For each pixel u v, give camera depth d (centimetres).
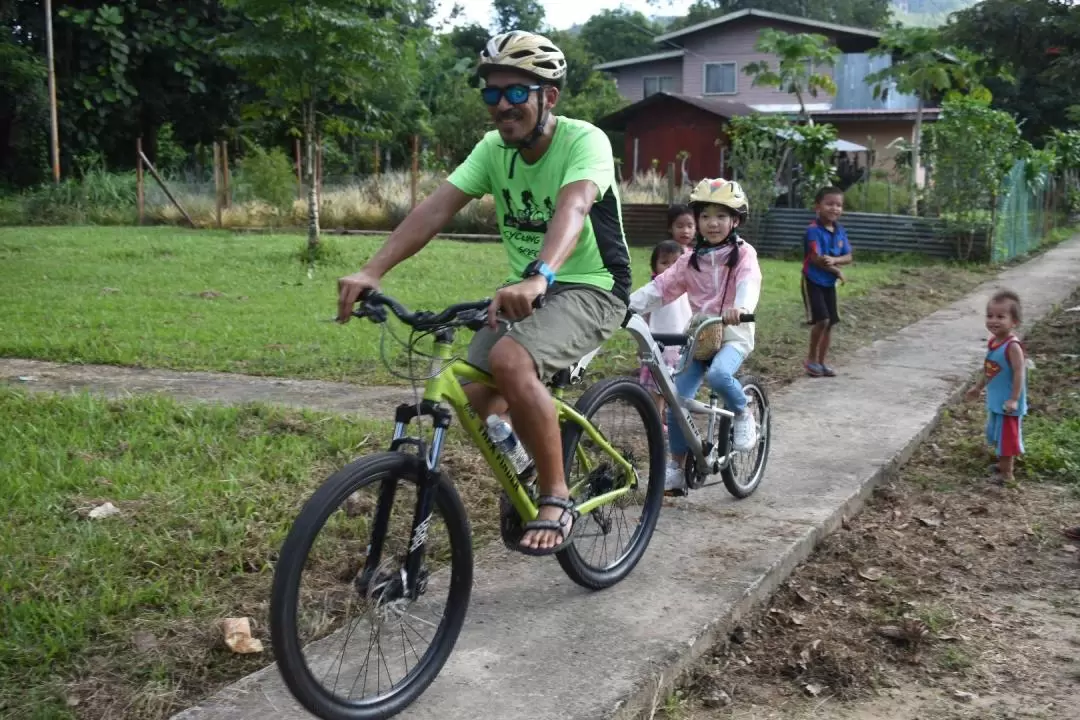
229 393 689
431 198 362
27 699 311
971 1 1207
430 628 337
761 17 3525
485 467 536
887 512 532
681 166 2811
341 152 3103
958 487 570
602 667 338
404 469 306
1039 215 2116
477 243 1847
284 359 795
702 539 457
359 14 1402
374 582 310
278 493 480
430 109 3353
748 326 498
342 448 549
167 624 359
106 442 549
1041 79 1195
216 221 2180
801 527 474
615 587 403
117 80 2634
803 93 3391
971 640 393
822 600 425
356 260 1503
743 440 493
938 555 476
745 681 361
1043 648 388
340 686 314
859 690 357
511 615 376
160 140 3020
